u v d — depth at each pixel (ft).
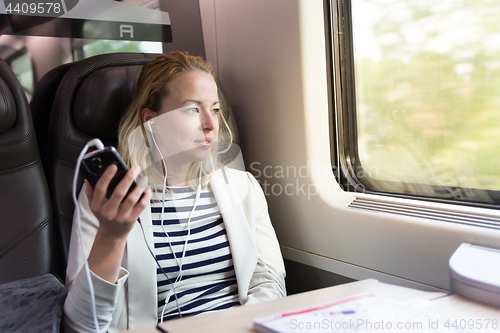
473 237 2.90
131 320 3.08
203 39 5.51
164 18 5.21
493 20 2.97
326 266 4.15
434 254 3.15
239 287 3.43
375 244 3.61
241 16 4.93
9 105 3.32
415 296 2.24
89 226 3.22
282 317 1.84
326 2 4.10
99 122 3.74
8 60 4.23
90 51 4.70
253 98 4.91
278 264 3.84
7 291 2.78
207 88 3.55
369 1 3.86
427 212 3.36
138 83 3.72
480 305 2.12
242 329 1.81
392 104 3.77
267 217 4.09
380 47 3.81
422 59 3.48
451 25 3.23
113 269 2.50
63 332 2.79
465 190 3.30
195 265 3.38
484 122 3.11
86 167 2.17
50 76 4.39
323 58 4.14
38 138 4.26
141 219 3.31
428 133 3.51
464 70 3.18
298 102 4.28
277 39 4.45
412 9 3.51
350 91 4.10
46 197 3.52
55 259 3.49
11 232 3.30
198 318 1.97
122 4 4.88
